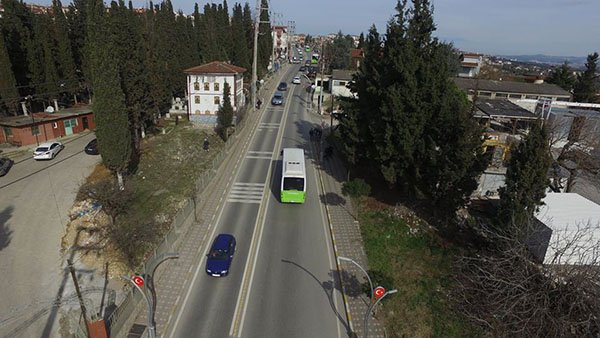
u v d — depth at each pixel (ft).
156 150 134.62
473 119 81.97
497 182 106.01
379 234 89.81
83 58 169.89
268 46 330.75
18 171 114.11
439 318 65.72
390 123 93.56
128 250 76.89
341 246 85.46
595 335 56.85
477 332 63.05
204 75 173.78
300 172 101.19
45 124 139.74
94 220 88.48
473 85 188.96
